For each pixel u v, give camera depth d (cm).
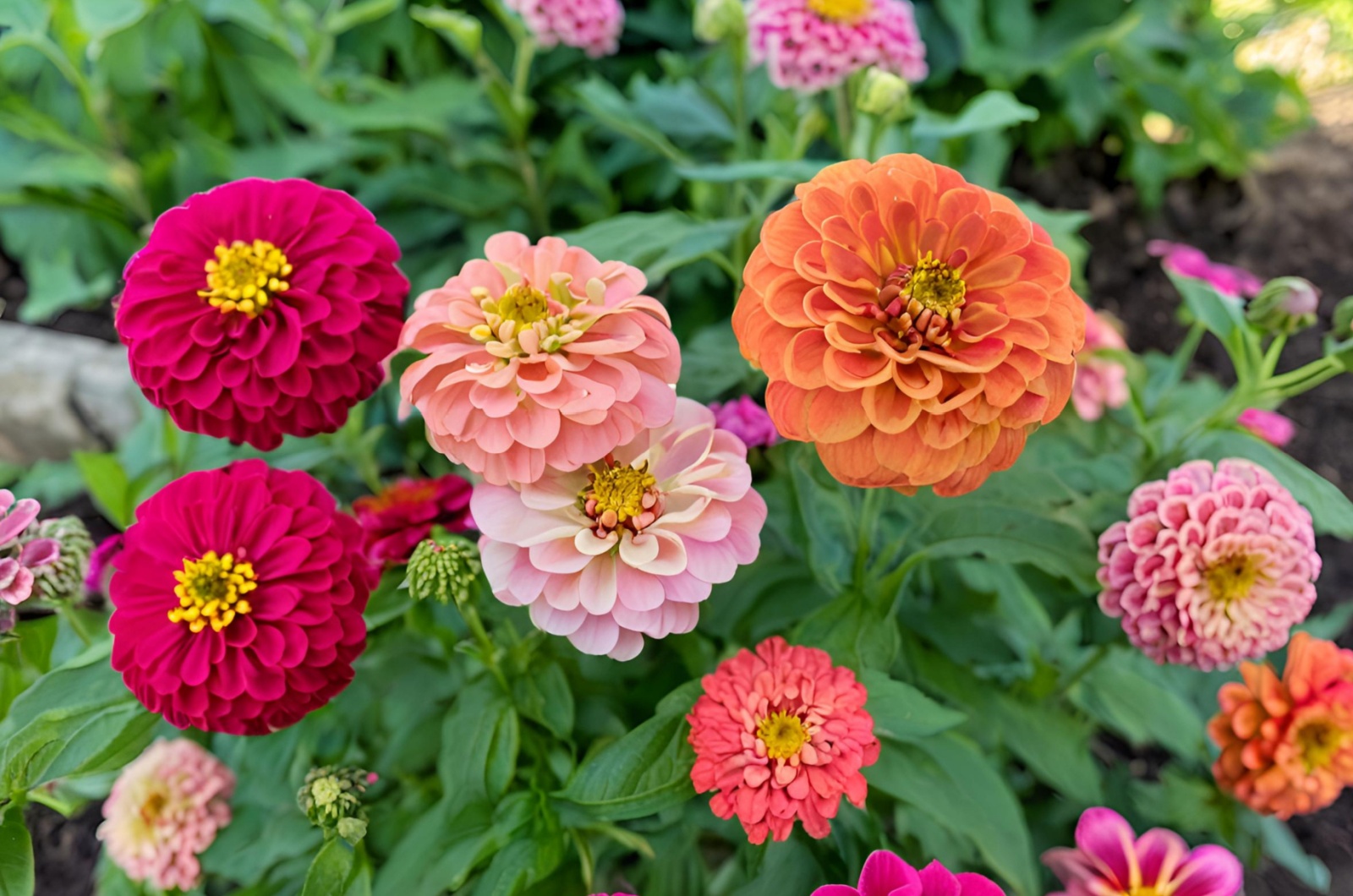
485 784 36
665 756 35
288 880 40
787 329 31
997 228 32
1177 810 42
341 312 34
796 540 42
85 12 51
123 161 59
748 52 49
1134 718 44
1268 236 81
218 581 33
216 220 35
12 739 34
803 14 46
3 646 39
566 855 39
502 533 32
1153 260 79
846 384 30
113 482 43
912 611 45
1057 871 37
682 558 32
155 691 33
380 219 59
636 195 63
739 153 51
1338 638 55
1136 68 78
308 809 35
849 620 38
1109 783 43
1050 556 38
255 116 59
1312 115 94
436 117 56
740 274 46
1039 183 83
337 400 35
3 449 62
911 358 31
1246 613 37
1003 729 42
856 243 32
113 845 40
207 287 34
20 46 60
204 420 35
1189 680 46
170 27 54
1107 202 83
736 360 47
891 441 31
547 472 34
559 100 64
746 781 32
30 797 41
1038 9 78
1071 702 45
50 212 66
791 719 33
